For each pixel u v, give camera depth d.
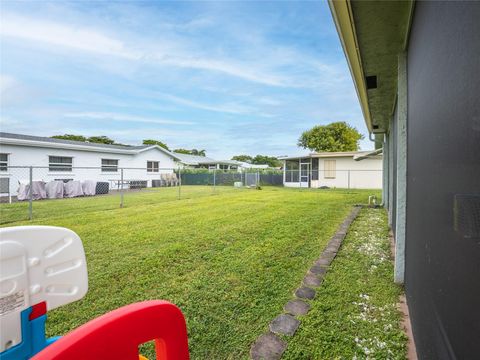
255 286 2.64
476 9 0.73
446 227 1.05
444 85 1.05
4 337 0.64
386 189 7.62
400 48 2.56
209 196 11.57
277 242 4.18
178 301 2.37
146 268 3.12
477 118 0.73
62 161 13.47
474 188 0.76
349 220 6.03
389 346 1.77
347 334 1.90
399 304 2.30
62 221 5.91
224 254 3.61
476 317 0.75
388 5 1.89
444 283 1.07
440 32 1.10
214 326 2.00
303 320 2.06
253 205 8.58
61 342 0.60
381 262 3.30
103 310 2.24
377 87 3.80
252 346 1.78
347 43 2.42
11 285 0.66
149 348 1.76
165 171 20.23
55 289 0.76
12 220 6.03
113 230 5.03
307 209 7.70
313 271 3.00
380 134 8.18
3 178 11.16
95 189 12.37
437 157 1.20
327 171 17.88
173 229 5.11
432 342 1.26
